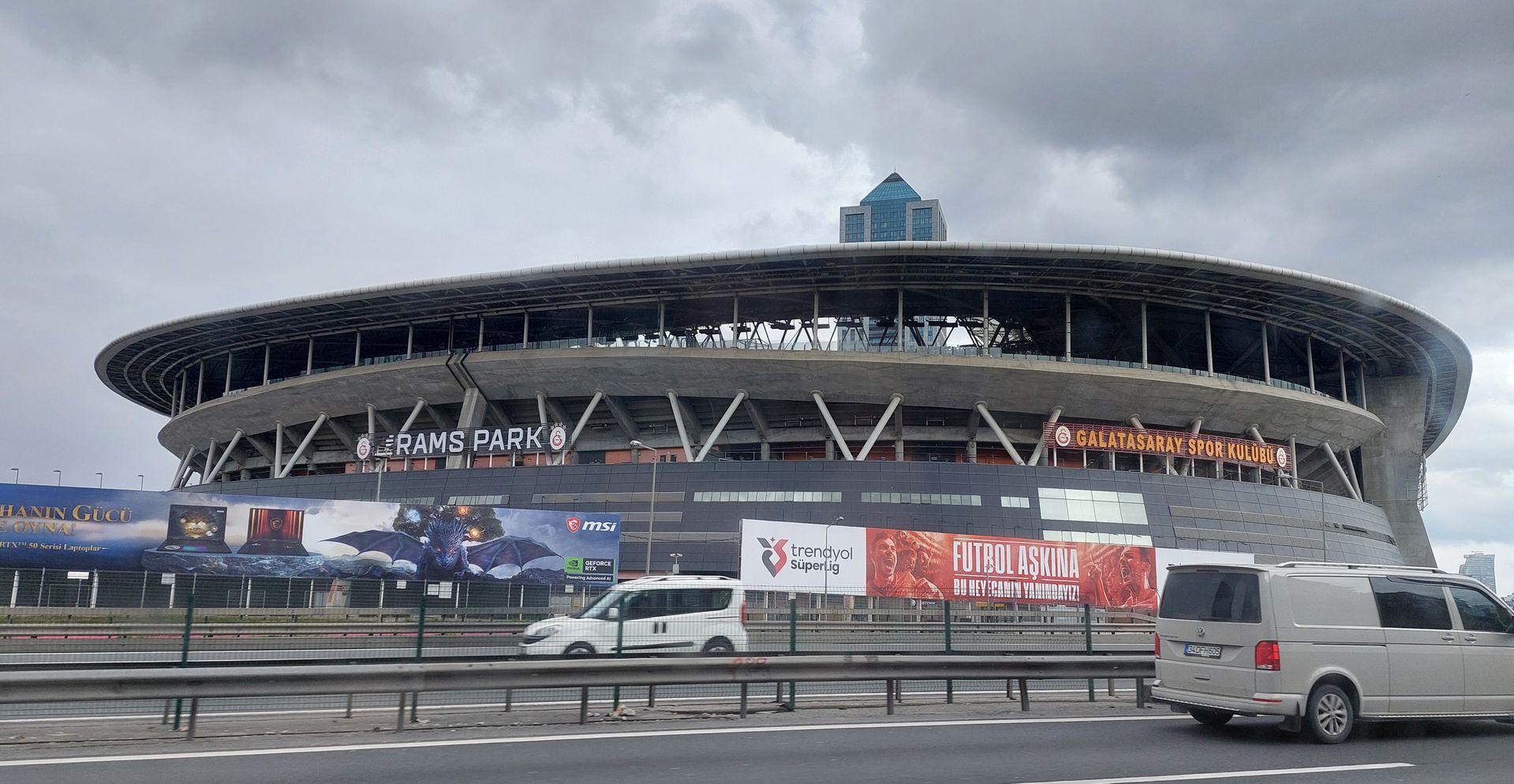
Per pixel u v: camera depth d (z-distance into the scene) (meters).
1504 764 11.24
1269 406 74.88
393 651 21.20
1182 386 71.81
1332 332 80.75
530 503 69.88
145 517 47.72
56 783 9.69
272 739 12.54
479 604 36.00
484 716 14.98
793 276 71.94
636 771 10.37
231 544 48.38
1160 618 14.48
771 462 67.62
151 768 10.44
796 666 14.91
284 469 85.00
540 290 75.06
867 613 24.09
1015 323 80.44
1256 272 68.19
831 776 10.16
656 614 22.53
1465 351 85.00
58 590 33.28
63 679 11.55
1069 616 25.52
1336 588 13.36
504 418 82.00
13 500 46.44
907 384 70.94
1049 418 73.50
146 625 22.72
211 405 88.56
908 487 65.69
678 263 69.62
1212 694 13.35
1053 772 10.43
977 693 19.77
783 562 35.66
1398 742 13.02
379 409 83.25
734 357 71.19
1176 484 68.69
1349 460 86.94
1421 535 90.38
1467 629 13.85
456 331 85.50
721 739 12.59
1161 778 10.12
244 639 23.14
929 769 10.58
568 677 13.80
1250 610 13.12
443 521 50.97
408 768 10.48
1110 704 17.47
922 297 75.19
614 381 75.12
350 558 49.56
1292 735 13.45
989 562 36.12
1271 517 70.31
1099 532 65.38
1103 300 74.44
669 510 67.12
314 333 85.69
